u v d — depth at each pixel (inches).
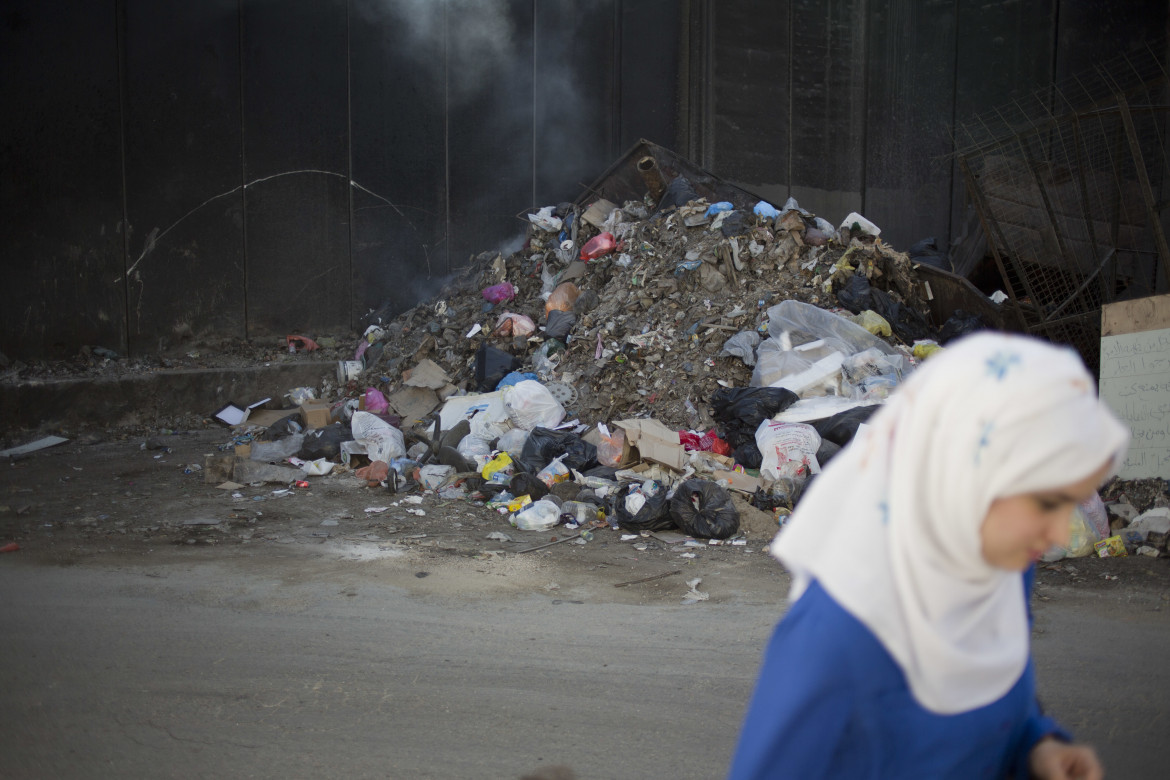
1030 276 407.5
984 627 43.6
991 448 37.9
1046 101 549.6
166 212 426.6
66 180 402.9
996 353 39.4
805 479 268.1
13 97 388.2
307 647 164.7
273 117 448.1
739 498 260.4
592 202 475.5
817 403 295.9
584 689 149.1
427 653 163.2
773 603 193.5
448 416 341.4
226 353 443.5
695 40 502.6
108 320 417.7
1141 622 182.2
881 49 553.9
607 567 218.4
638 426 289.7
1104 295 369.4
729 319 345.1
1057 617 185.2
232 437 379.6
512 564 219.5
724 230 378.0
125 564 212.7
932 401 40.3
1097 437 37.6
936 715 42.6
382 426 330.6
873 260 366.0
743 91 517.0
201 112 430.6
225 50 434.0
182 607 184.1
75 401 380.5
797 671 42.4
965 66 565.9
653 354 342.0
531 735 133.5
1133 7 550.6
